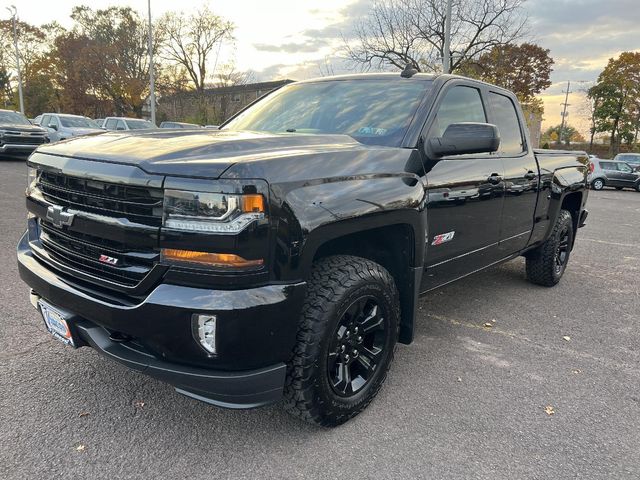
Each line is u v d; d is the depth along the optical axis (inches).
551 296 201.8
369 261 104.5
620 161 1012.5
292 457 94.3
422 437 102.0
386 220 101.9
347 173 96.8
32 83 2010.3
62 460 90.7
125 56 1723.7
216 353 81.1
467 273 150.1
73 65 1710.1
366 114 129.8
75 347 99.4
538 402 117.7
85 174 89.1
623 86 1813.5
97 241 90.7
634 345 153.8
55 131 695.1
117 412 106.5
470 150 115.4
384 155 108.6
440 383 125.3
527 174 169.2
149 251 83.7
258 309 81.0
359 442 99.5
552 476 91.4
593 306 190.5
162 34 1744.6
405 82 137.6
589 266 258.7
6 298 166.7
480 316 175.3
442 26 1000.9
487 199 143.9
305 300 93.0
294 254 84.8
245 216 79.3
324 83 151.9
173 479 87.3
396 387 122.6
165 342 82.3
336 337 97.0
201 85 1825.8
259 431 102.0
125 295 87.2
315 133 126.6
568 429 106.9
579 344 153.3
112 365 126.0
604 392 123.6
